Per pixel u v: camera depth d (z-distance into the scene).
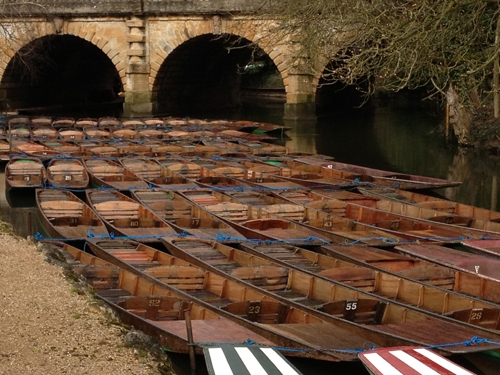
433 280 17.09
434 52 26.14
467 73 24.38
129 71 51.00
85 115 57.81
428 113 57.50
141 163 30.66
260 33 47.03
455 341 13.30
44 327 12.48
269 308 14.69
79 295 14.11
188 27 49.34
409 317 14.62
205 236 20.48
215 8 47.69
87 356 11.55
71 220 21.42
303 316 14.29
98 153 33.62
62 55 59.59
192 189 25.86
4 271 15.02
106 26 51.06
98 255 18.84
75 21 51.59
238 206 23.12
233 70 64.69
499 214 23.17
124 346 12.07
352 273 16.78
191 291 16.58
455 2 23.50
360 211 23.19
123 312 13.86
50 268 15.48
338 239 20.61
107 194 25.20
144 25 50.44
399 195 26.11
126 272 16.08
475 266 18.16
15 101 56.56
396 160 36.56
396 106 63.53
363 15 28.08
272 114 58.25
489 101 37.91
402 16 26.45
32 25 52.16
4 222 21.14
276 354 11.43
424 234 20.97
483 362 13.46
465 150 38.69
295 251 19.11
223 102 64.38
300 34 36.34
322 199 24.64
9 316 12.79
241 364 10.99
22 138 38.34
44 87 60.16
